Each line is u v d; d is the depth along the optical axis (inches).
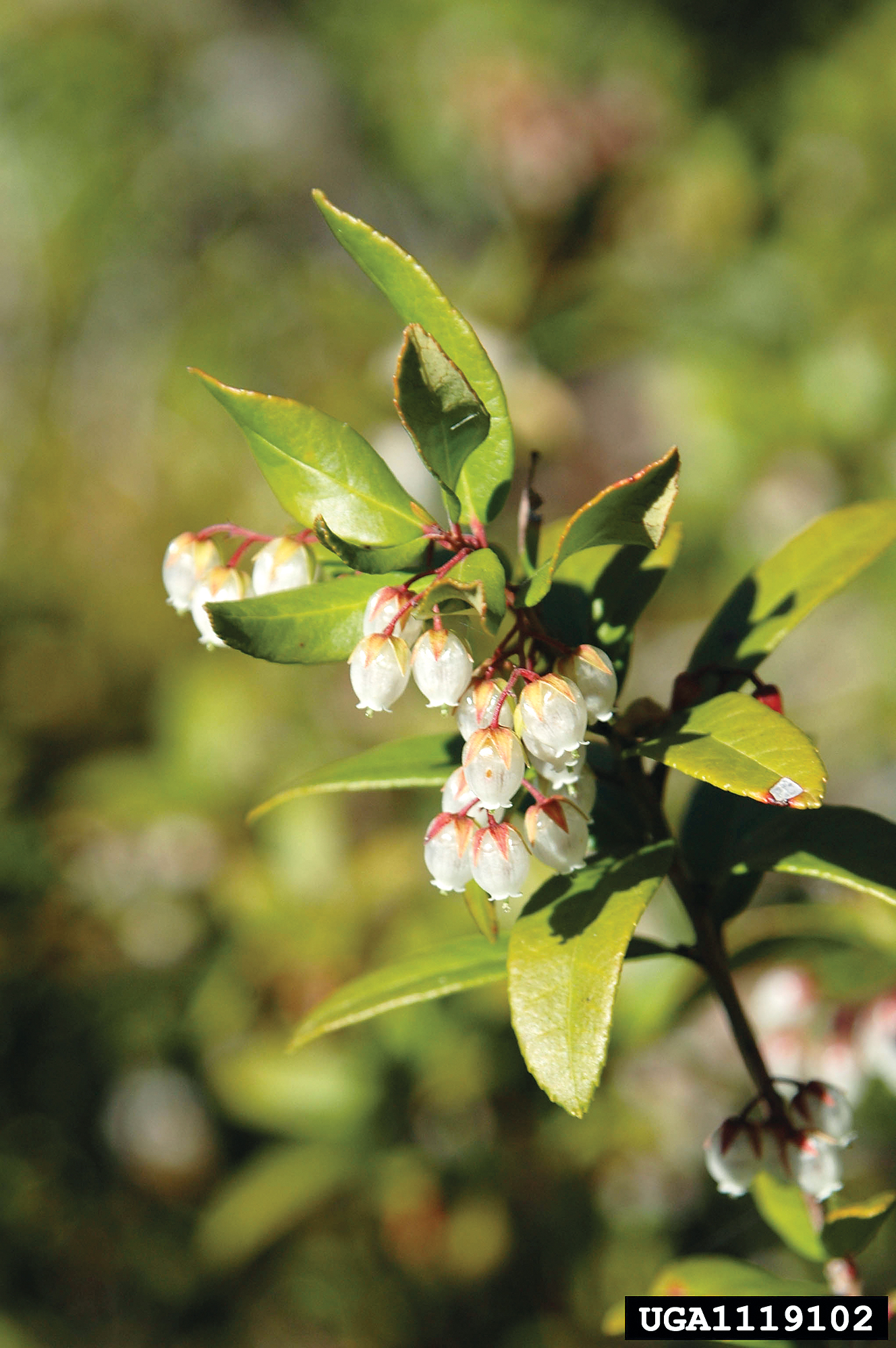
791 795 12.8
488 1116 24.9
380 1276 26.2
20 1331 27.2
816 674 38.8
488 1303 25.1
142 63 64.3
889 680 36.6
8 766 39.2
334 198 64.5
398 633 13.3
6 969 29.7
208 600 13.8
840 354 36.9
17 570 54.3
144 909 30.6
